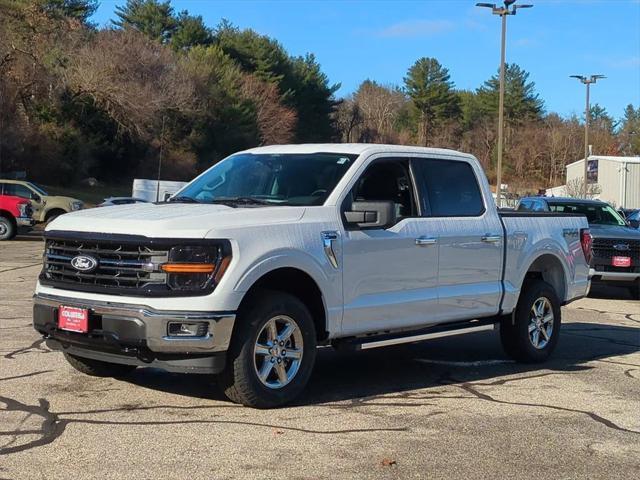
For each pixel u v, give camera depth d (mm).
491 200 8258
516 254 8367
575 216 9617
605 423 6266
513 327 8570
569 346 9969
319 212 6574
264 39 81250
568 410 6648
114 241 5914
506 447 5555
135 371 7488
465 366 8477
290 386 6359
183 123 60156
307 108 84500
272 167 7242
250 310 6094
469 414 6426
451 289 7625
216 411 6180
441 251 7473
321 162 7113
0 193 28703
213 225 5910
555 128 90125
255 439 5496
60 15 51250
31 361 7793
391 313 7043
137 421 5848
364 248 6777
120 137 53344
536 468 5133
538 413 6520
